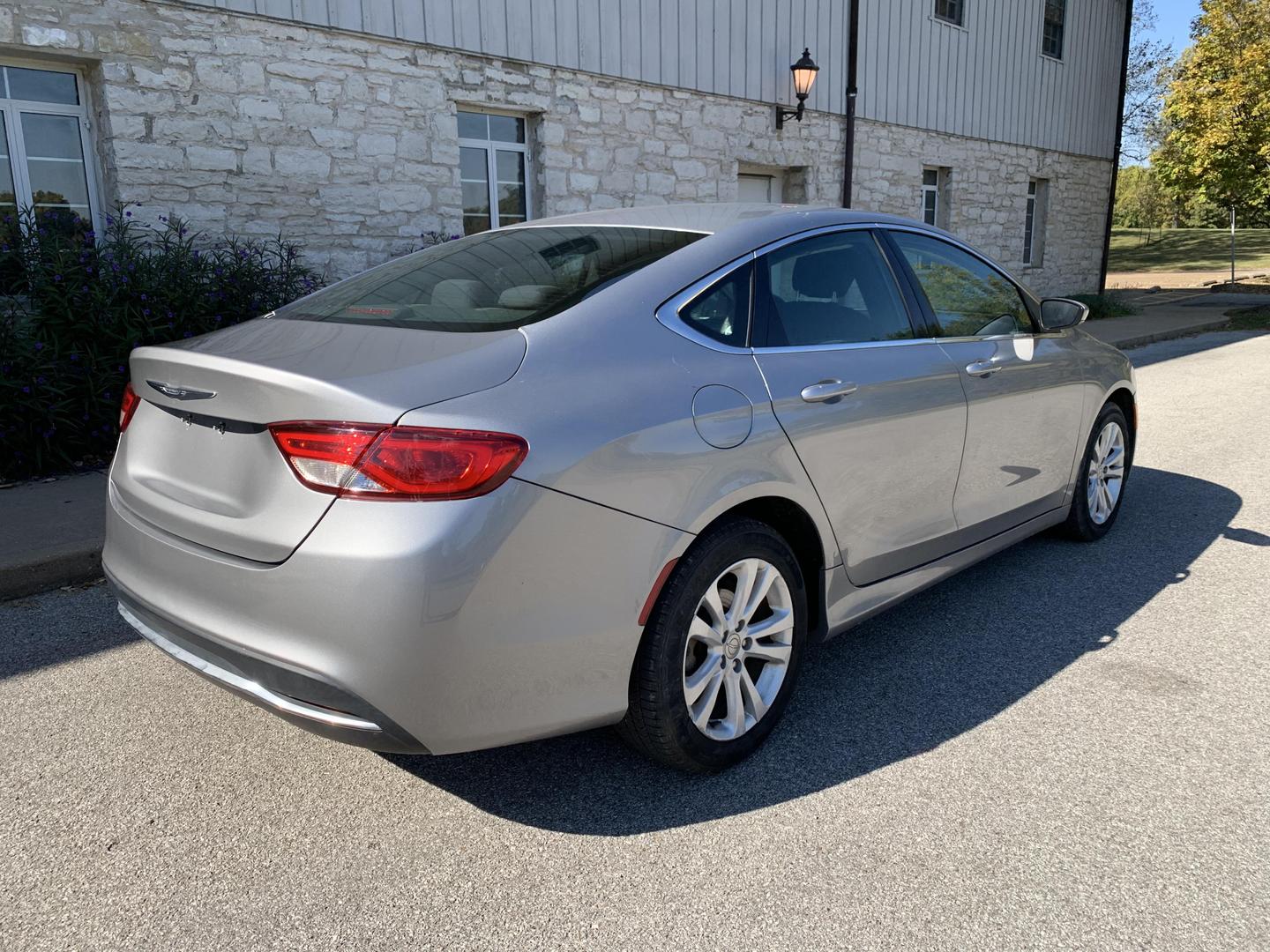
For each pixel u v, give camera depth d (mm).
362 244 8156
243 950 1963
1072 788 2521
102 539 4270
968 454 3357
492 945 1974
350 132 7934
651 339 2447
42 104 6645
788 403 2627
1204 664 3240
